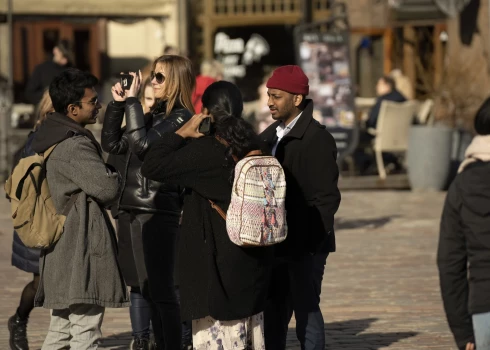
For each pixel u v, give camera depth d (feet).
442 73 96.27
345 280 49.37
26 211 28.19
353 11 120.88
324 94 86.63
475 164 22.36
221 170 26.84
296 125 30.12
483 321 21.95
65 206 28.66
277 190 26.71
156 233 31.96
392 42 121.39
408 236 62.85
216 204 26.96
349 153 86.74
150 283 32.14
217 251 26.84
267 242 26.32
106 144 31.60
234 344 26.96
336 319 41.29
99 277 28.53
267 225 26.27
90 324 28.96
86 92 29.25
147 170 26.99
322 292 46.60
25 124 101.91
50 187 28.71
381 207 76.38
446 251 22.38
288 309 31.91
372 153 100.32
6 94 102.17
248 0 122.93
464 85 92.94
